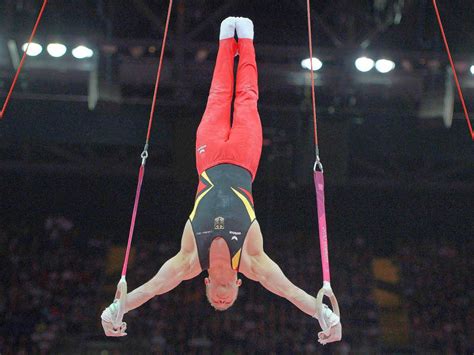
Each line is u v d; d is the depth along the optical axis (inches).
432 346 1136.8
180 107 1037.8
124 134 1047.6
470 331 1159.6
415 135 1061.1
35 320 1141.7
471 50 934.4
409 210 1359.5
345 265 1278.3
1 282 1206.3
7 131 1022.4
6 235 1299.2
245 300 1173.7
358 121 1051.9
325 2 960.9
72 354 1100.5
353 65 918.4
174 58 914.7
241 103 442.6
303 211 1333.7
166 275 398.3
